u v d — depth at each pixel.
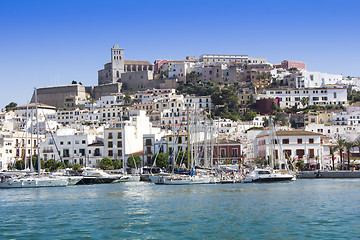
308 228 65.62
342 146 175.12
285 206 84.75
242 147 189.88
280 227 66.62
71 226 69.75
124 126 197.12
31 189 127.12
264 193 105.31
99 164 188.38
